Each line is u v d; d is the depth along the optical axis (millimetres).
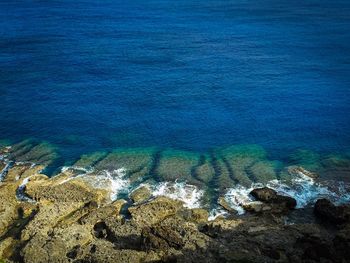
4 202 44969
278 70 87188
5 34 112812
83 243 39156
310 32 118188
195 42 107438
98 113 68562
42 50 99188
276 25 127000
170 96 74750
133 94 75375
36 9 149000
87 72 85312
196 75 84250
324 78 82812
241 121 66438
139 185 49938
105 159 55781
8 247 39031
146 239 38312
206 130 63812
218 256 36594
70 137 61562
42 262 36594
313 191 48938
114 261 36000
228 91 76875
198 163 55062
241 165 54531
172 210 44406
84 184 48781
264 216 43969
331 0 173750
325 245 36250
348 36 113562
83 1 169375
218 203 46531
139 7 158500
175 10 152875
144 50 100250
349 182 50781
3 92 75438
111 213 44031
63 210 43812
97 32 116812
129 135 62312
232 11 150750
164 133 62969
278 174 52438
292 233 39750
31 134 62312
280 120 66750
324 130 63812
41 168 53125
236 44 105875
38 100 72750
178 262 35938
